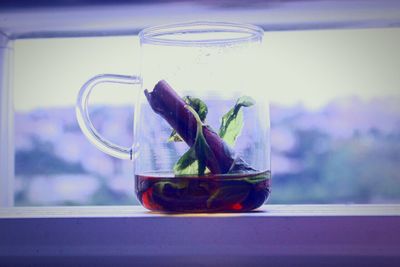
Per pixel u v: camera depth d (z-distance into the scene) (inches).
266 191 17.5
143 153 17.5
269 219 16.8
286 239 16.8
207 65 17.6
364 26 20.6
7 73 21.2
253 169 17.3
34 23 19.3
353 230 16.7
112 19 19.0
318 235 16.7
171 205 16.9
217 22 17.8
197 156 16.7
